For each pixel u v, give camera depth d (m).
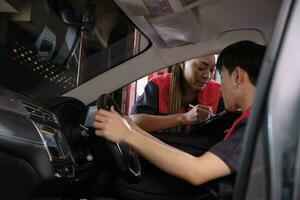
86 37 2.31
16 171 1.37
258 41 2.03
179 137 2.16
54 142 1.48
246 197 0.69
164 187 1.89
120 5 1.89
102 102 1.59
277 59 0.69
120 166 1.67
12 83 2.32
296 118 0.68
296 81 0.69
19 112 1.37
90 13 2.21
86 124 1.88
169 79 2.67
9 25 2.26
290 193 0.65
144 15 1.93
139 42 2.19
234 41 2.08
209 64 2.52
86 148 1.84
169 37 2.07
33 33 2.32
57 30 2.35
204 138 2.13
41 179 1.39
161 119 2.41
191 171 1.28
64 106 1.70
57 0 2.26
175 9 1.83
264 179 0.66
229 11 1.89
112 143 1.66
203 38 2.08
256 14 1.89
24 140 1.33
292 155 0.66
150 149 1.33
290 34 0.70
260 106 0.68
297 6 0.71
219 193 1.35
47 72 2.38
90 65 2.33
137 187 1.93
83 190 1.90
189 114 2.37
